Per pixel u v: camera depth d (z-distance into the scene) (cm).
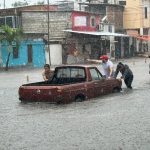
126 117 1406
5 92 2350
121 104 1711
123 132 1175
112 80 2053
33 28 5722
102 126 1261
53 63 5550
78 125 1283
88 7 7231
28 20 5712
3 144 1067
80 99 1812
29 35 5303
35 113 1540
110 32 6800
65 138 1114
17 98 2048
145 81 2788
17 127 1283
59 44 5597
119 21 7519
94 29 6331
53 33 5734
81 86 1808
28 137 1138
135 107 1628
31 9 6166
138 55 7525
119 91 2127
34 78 3331
